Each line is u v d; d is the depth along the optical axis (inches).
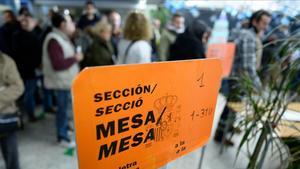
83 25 125.6
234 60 87.5
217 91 37.6
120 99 25.5
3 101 54.8
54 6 219.9
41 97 128.3
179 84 30.9
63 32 78.5
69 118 92.1
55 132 97.6
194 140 37.7
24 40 96.1
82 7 221.8
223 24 125.7
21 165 74.0
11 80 56.1
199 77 33.2
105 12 221.1
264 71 49.8
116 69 24.0
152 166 32.6
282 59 40.5
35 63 102.3
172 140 33.8
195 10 187.0
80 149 24.0
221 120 87.9
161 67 27.9
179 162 73.0
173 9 191.2
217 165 75.2
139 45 64.5
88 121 23.7
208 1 185.6
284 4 60.5
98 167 26.5
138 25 64.5
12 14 115.8
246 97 49.3
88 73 22.1
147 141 30.5
